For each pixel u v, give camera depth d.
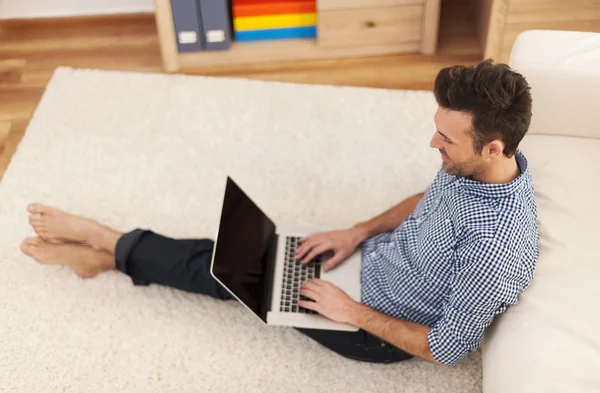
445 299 1.68
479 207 1.52
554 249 1.70
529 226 1.54
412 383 1.90
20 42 3.06
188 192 2.41
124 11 3.13
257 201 2.38
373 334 1.76
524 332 1.55
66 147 2.56
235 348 1.99
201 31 2.84
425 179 2.44
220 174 2.46
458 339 1.60
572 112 1.92
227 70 2.92
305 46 2.92
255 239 1.96
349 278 1.92
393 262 1.78
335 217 2.33
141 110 2.71
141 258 1.97
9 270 2.18
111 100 2.75
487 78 1.40
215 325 2.04
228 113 2.69
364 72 2.88
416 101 2.71
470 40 2.98
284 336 2.02
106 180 2.45
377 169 2.48
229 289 1.77
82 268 2.11
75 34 3.09
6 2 3.08
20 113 2.73
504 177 1.52
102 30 3.11
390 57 2.94
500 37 2.73
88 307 2.09
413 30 2.87
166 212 2.35
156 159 2.52
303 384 1.91
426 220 1.68
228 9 2.92
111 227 2.30
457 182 1.56
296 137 2.59
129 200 2.39
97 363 1.96
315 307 1.81
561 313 1.56
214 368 1.95
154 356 1.98
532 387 1.46
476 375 1.91
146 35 3.09
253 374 1.94
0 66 2.94
